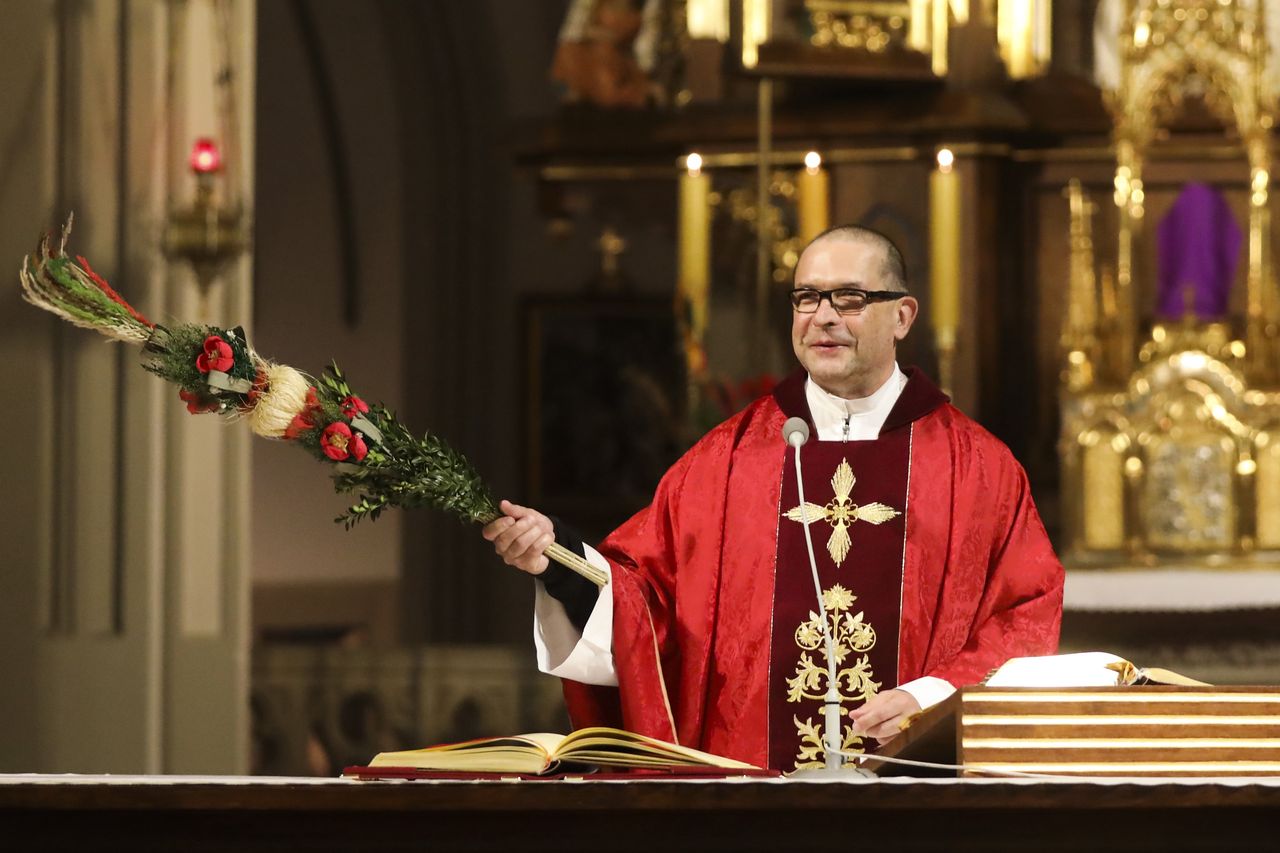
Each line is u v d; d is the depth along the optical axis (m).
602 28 28.69
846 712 10.85
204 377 8.31
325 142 36.97
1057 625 10.87
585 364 36.66
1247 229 26.92
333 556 35.88
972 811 7.32
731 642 11.16
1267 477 23.92
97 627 21.06
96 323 8.20
